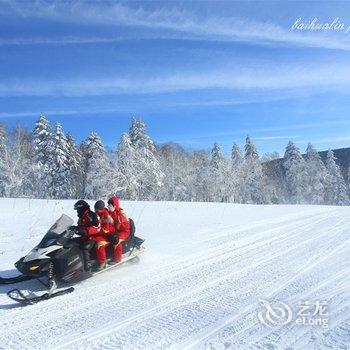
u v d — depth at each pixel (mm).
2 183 36250
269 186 55094
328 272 7285
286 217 15844
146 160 43125
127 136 41375
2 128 37500
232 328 4961
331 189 59219
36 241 10219
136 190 41781
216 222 14328
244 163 55156
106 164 40438
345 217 15266
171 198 50688
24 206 16234
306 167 56875
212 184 51438
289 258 8594
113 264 7645
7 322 5434
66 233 6988
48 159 41219
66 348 4586
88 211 7484
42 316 5625
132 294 6512
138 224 13664
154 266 8219
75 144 48000
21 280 7094
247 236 11422
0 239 10383
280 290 6391
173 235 11664
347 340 4461
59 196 40781
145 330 5008
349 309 5395
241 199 53438
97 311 5773
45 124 42281
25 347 4648
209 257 8961
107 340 4758
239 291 6465
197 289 6672
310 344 4410
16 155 36844
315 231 12016
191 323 5180
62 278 6777
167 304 5980
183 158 54969
